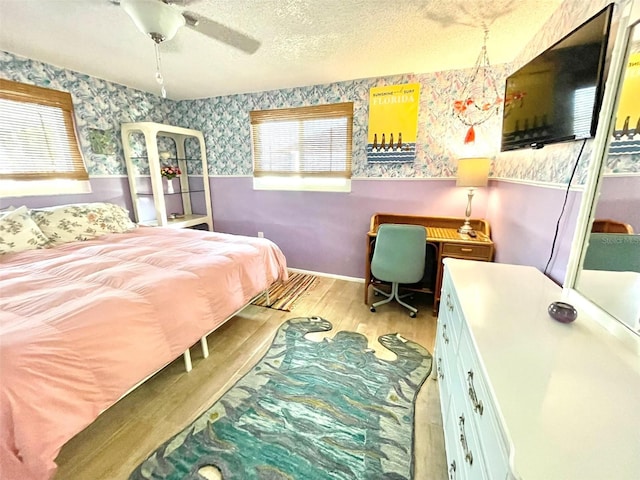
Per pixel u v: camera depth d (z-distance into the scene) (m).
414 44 2.11
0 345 1.02
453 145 2.82
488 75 2.58
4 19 1.77
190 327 1.67
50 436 1.02
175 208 4.00
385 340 2.27
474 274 1.42
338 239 3.51
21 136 2.46
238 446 1.38
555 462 0.51
